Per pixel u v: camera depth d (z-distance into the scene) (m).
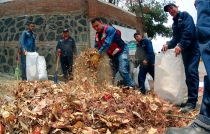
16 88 4.16
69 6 10.60
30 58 6.68
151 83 8.46
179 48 3.88
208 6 1.93
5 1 11.41
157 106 3.02
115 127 2.62
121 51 5.28
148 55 5.93
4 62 11.05
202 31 1.88
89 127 2.55
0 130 2.52
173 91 3.85
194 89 4.12
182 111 3.81
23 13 10.94
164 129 2.81
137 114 2.84
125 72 5.23
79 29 10.45
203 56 1.86
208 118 1.88
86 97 3.16
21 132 2.54
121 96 3.25
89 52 4.73
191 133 1.91
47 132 2.42
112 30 5.10
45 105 2.77
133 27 13.49
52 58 10.30
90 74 4.59
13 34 11.00
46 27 10.58
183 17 4.14
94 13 10.47
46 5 10.68
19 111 2.76
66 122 2.54
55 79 7.29
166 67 3.90
